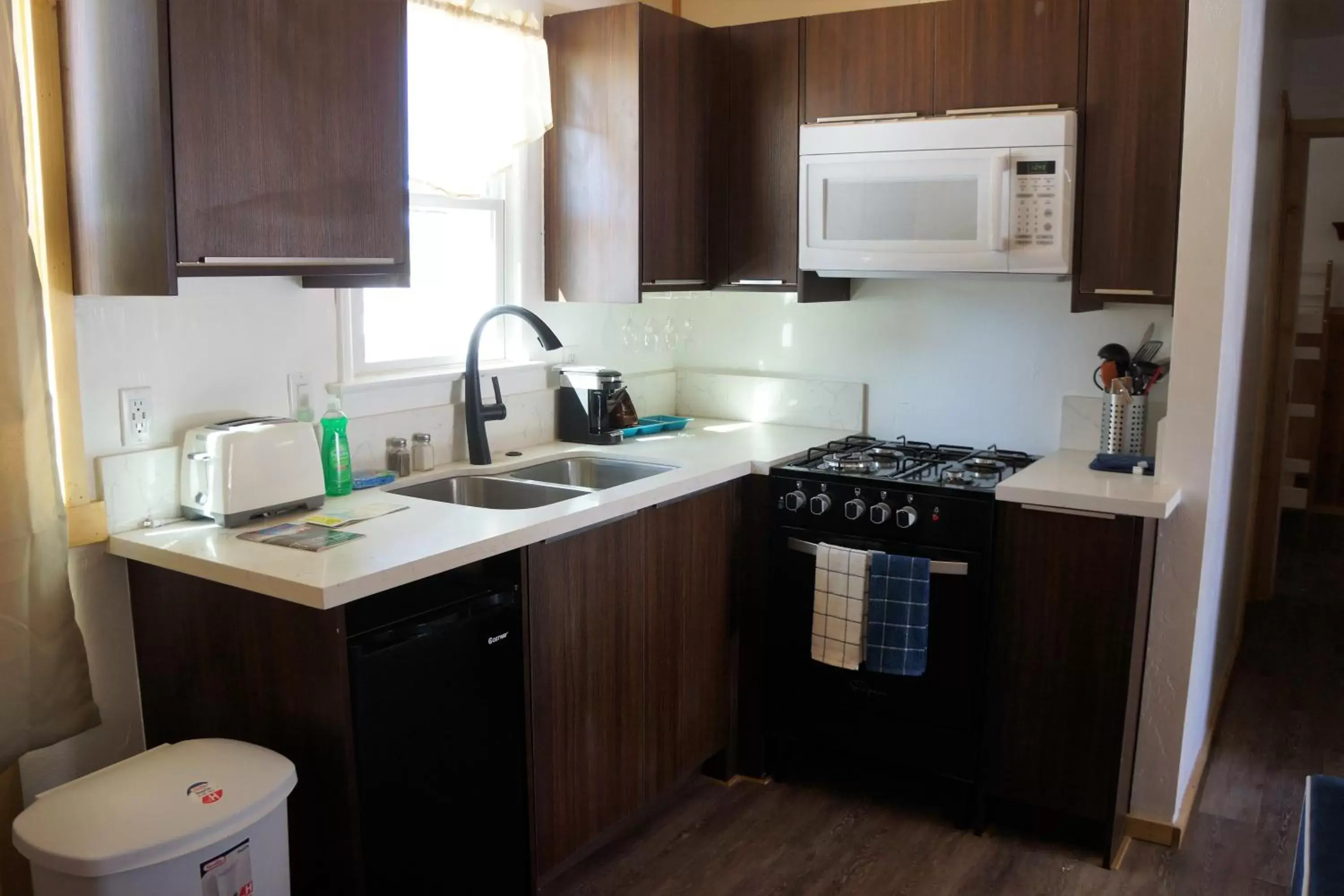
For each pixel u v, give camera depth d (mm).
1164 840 2727
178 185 1922
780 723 3039
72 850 1600
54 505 1995
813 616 2881
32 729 1977
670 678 2770
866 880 2582
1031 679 2674
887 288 3441
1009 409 3293
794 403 3637
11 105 1856
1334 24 4719
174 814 1688
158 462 2258
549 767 2379
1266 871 2613
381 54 2264
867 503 2814
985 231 2830
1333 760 3213
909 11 2951
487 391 3037
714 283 3369
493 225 3100
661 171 3096
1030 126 2744
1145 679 2699
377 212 2293
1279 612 4621
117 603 2225
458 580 2197
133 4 1881
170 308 2260
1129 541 2502
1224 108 2459
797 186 3174
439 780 2115
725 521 2941
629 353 3645
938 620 2766
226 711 2100
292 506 2330
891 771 3109
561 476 3115
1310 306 6211
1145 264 2717
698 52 3207
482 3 2848
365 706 1942
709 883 2568
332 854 1985
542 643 2318
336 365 2631
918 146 2889
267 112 2059
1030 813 2803
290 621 1942
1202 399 2561
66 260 2064
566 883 2562
